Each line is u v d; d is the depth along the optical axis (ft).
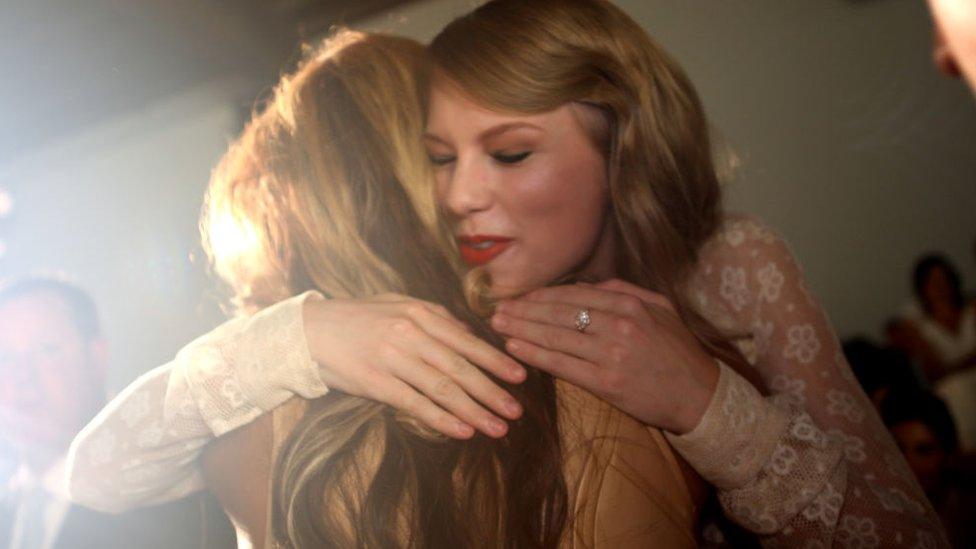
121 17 11.48
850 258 13.16
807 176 13.15
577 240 3.58
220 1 10.94
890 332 12.05
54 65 12.39
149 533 4.35
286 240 3.29
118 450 2.87
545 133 3.33
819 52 12.92
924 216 12.87
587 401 2.72
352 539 2.52
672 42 13.11
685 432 2.74
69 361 5.50
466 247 3.42
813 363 3.51
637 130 3.45
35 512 5.09
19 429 5.30
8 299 5.65
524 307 2.91
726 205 4.25
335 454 2.61
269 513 2.70
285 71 3.92
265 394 2.73
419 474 2.55
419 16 8.87
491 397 2.57
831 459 2.88
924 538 2.90
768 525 2.85
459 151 3.34
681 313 3.64
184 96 12.32
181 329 10.78
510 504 2.52
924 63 12.64
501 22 3.33
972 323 11.35
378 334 2.69
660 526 2.67
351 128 3.28
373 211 3.20
